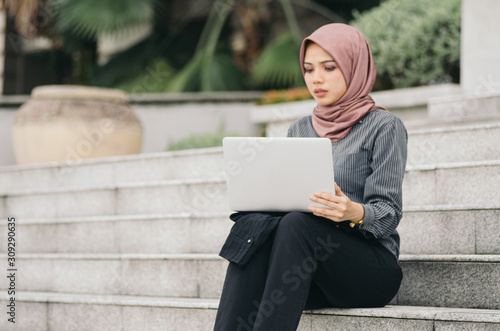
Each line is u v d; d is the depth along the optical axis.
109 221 3.79
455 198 3.16
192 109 7.55
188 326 2.80
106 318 3.04
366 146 2.46
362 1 8.81
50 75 9.55
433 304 2.58
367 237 2.34
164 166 4.53
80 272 3.53
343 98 2.53
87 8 7.66
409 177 3.29
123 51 8.84
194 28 9.96
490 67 4.75
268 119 5.87
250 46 8.70
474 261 2.51
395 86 5.31
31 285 3.70
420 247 2.88
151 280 3.28
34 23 7.83
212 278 3.09
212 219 3.44
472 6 4.82
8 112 7.39
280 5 9.34
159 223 3.62
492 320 2.14
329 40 2.50
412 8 5.38
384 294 2.41
